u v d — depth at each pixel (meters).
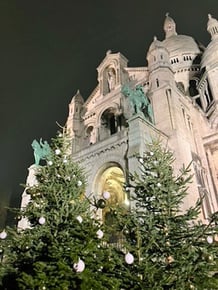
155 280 8.76
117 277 9.00
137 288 8.48
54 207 13.13
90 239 9.00
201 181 30.11
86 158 28.73
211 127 36.25
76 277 7.44
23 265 10.09
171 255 10.19
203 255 9.08
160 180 12.66
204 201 28.38
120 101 38.56
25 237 11.16
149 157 14.22
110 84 43.44
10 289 9.77
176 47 55.31
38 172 16.02
